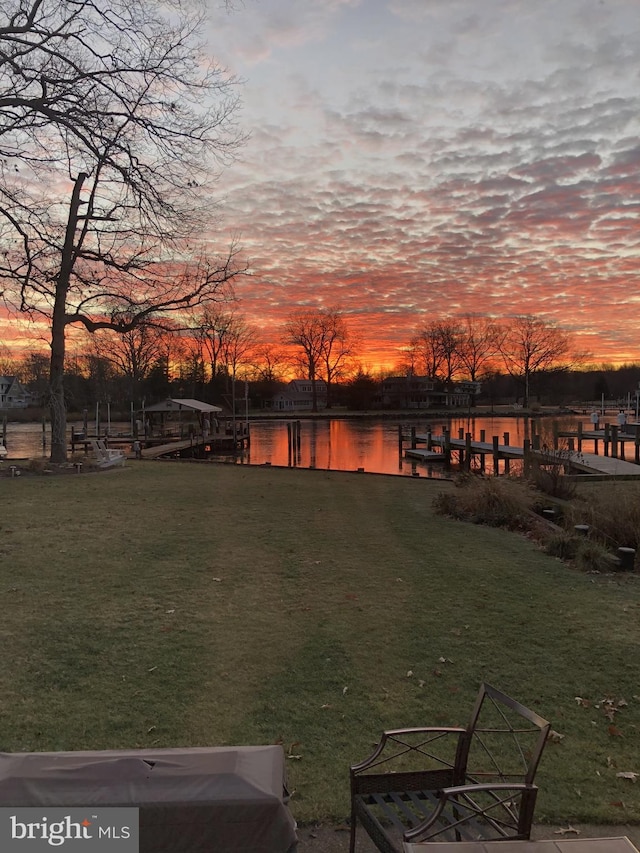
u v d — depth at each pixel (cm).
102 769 243
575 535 999
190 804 227
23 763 249
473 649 592
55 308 2052
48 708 464
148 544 980
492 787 267
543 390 11469
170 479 1880
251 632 622
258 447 4566
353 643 599
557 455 1805
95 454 2448
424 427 6538
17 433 5247
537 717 286
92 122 1628
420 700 488
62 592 734
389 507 1398
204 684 508
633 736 445
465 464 3077
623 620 680
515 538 1107
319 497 1531
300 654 571
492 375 11312
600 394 11200
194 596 729
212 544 989
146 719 450
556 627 654
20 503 1359
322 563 886
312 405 10800
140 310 2236
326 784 378
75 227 2016
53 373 2081
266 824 229
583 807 362
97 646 580
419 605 714
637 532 1068
